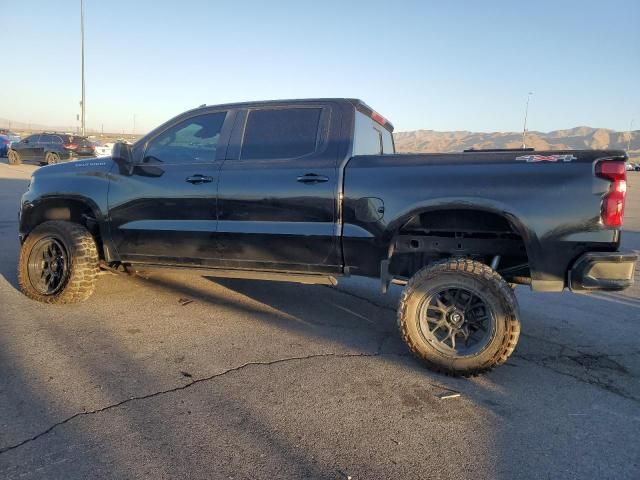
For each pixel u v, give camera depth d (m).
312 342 4.24
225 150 4.45
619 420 3.07
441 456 2.64
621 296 6.08
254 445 2.68
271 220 4.17
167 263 4.68
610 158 3.34
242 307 5.14
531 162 3.50
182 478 2.39
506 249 3.95
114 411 2.98
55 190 4.92
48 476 2.37
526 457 2.65
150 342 4.09
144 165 4.67
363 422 2.96
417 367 3.78
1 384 3.26
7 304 4.90
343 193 3.95
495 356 3.52
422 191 3.71
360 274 4.03
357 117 4.29
